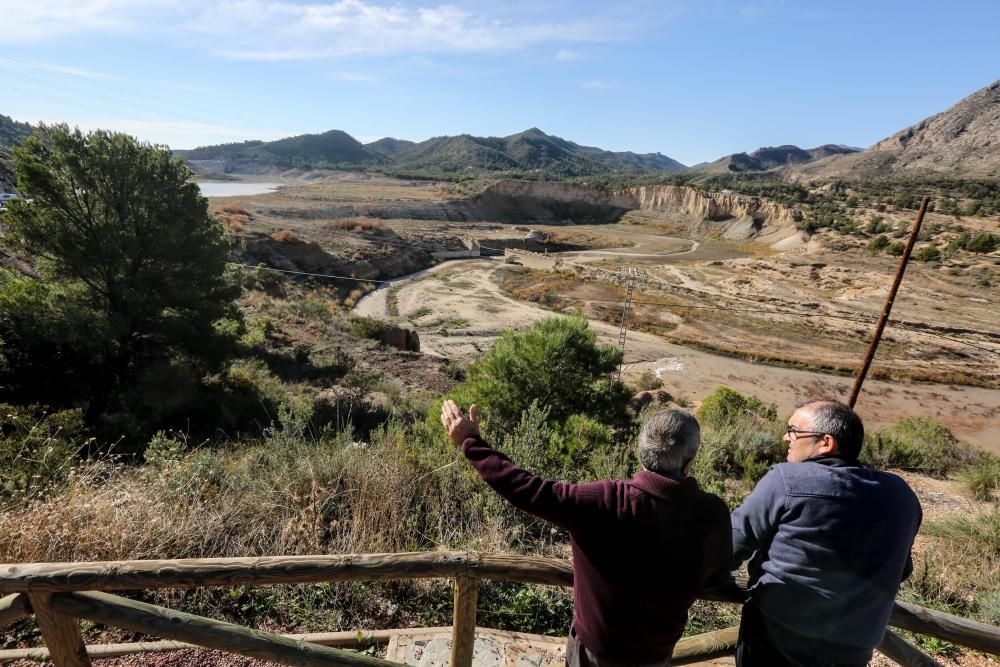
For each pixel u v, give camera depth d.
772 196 148.75
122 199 13.41
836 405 1.73
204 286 15.07
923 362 39.81
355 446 5.09
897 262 72.75
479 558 1.82
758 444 10.07
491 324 45.00
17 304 12.42
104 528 3.17
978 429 29.44
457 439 1.82
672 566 1.49
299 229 73.88
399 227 95.25
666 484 1.51
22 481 4.04
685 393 31.14
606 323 46.66
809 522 1.56
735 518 1.74
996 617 3.79
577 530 1.54
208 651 2.55
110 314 13.45
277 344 24.58
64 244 13.02
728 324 47.16
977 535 5.61
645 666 1.60
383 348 28.20
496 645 2.74
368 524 3.83
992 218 103.50
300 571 1.75
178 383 13.86
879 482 1.60
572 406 9.73
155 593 2.94
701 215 137.25
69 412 8.37
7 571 1.68
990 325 49.09
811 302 55.75
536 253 87.06
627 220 146.25
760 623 1.69
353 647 2.74
